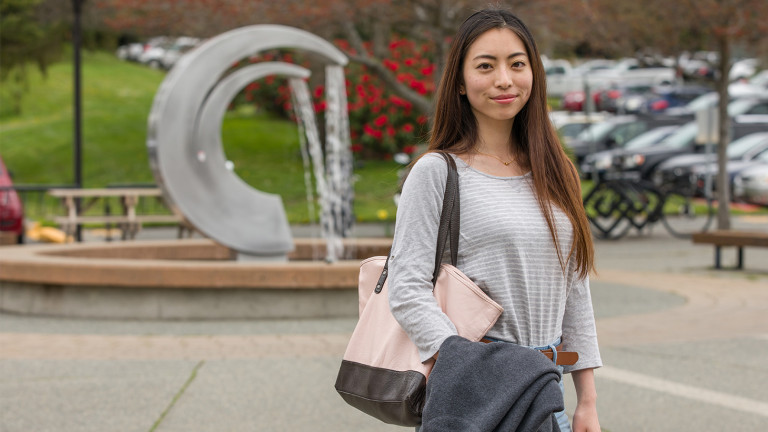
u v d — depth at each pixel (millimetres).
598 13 17609
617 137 27906
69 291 8562
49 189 15930
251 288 8359
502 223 2391
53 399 5410
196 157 9867
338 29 18109
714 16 16625
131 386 5742
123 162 25703
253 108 34750
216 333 7715
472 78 2494
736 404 5387
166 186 9742
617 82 37250
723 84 17719
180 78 9766
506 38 2482
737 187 21922
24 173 25109
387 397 2320
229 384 5805
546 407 2107
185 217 9836
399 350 2363
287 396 5523
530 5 16109
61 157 26203
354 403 2436
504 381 2131
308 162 22266
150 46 46594
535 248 2418
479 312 2334
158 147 9664
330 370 6211
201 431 4801
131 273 8266
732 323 8250
